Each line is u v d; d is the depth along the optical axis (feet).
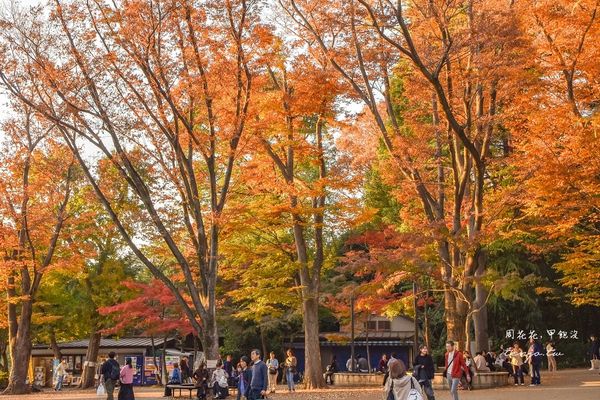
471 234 84.43
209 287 72.08
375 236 96.84
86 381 136.05
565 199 69.72
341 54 87.10
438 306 132.16
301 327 160.15
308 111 89.61
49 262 113.70
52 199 112.88
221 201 73.56
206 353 71.31
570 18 70.85
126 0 68.18
